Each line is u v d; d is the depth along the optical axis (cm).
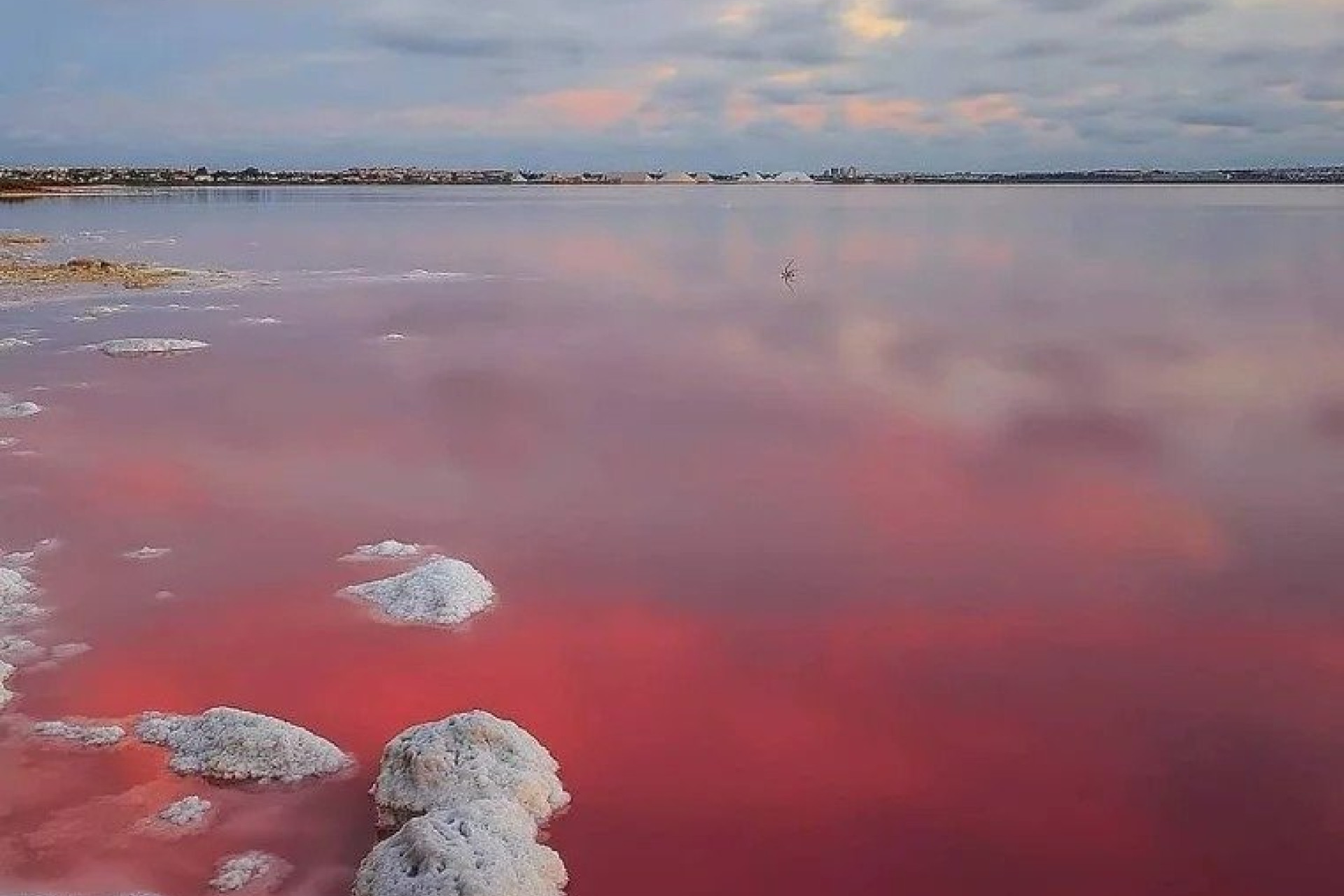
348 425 2078
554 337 3123
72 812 894
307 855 848
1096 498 1670
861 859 872
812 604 1304
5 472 1759
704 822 911
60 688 1087
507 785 894
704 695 1102
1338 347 2902
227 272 4769
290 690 1096
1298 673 1146
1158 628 1246
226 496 1662
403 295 4081
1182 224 8500
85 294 3922
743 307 3806
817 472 1797
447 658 1166
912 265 5325
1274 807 938
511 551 1459
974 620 1268
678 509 1622
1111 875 860
